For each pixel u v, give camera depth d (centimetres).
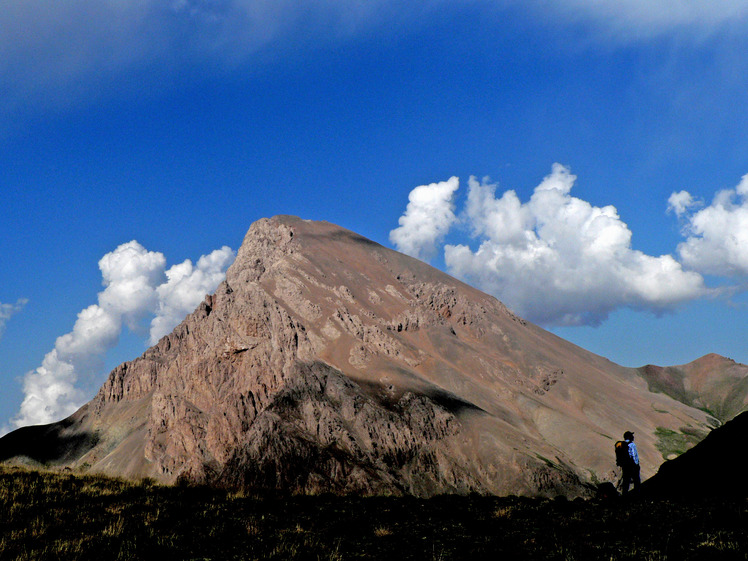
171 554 1533
